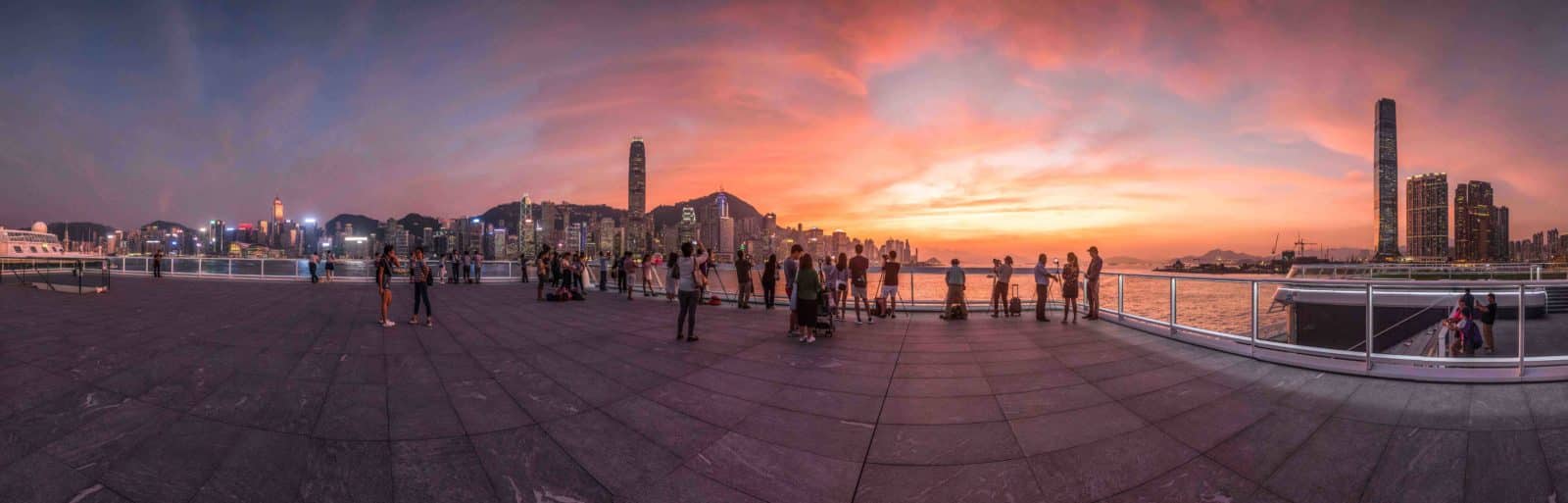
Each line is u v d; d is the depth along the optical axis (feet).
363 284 72.69
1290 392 17.28
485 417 15.38
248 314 37.17
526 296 56.75
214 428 14.07
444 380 19.33
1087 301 40.52
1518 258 597.11
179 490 10.68
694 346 26.76
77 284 59.72
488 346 26.08
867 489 11.21
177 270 94.94
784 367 22.08
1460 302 37.63
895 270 40.11
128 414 14.94
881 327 34.04
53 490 10.50
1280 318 58.08
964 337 29.73
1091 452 13.00
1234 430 14.19
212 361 21.50
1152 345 26.45
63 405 15.58
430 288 67.31
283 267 95.81
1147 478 11.61
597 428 14.64
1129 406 16.47
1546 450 12.25
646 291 59.00
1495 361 18.21
